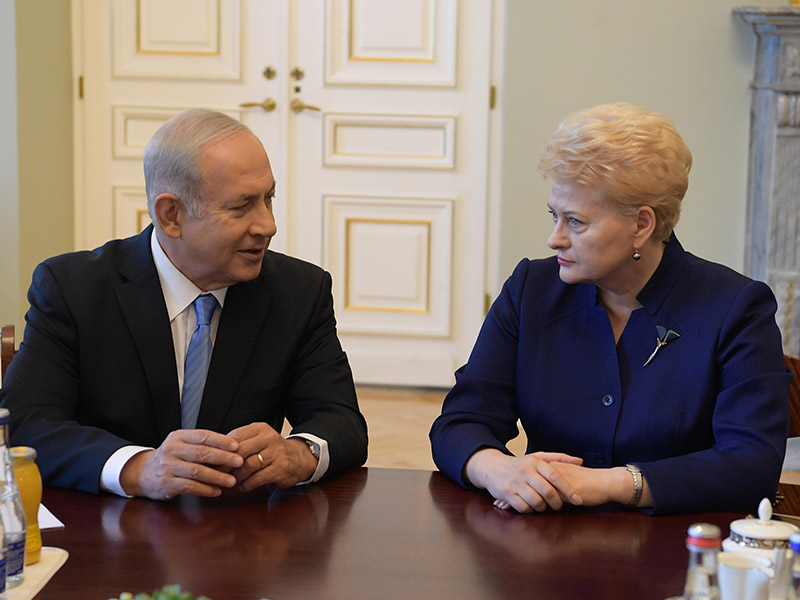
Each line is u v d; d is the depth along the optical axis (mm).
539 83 4812
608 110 1671
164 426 1910
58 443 1694
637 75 4773
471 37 4930
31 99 4684
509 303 1896
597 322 1795
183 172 1782
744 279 1766
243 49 5000
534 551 1368
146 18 5000
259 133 5031
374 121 4992
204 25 4988
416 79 4961
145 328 1906
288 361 1972
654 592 1229
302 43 4973
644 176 1638
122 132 5062
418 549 1370
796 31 4594
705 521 1516
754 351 1692
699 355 1719
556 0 4758
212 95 5023
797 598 1087
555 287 1861
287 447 1653
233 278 1878
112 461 1614
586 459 1779
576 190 1663
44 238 4844
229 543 1384
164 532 1428
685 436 1726
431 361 5094
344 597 1202
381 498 1612
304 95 5000
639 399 1742
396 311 5090
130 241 2004
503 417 1850
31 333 1896
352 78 4973
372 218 5051
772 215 4730
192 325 1946
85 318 1897
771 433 1650
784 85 4648
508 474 1576
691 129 4773
